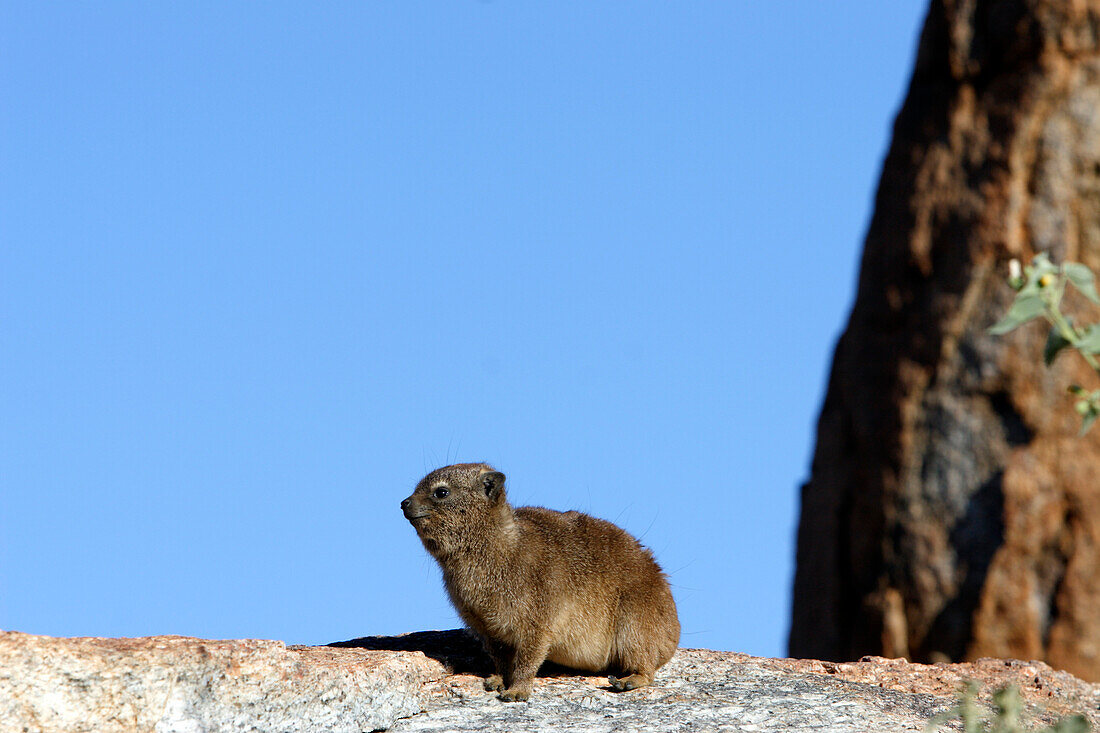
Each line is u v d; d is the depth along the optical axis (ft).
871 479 67.00
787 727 40.88
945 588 63.46
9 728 34.09
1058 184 63.52
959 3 67.21
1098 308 61.41
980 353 63.77
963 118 66.64
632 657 45.78
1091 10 64.18
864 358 68.69
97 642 37.06
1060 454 61.82
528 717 41.68
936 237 66.39
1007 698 23.90
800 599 72.08
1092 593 60.34
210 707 36.76
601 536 47.01
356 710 39.86
